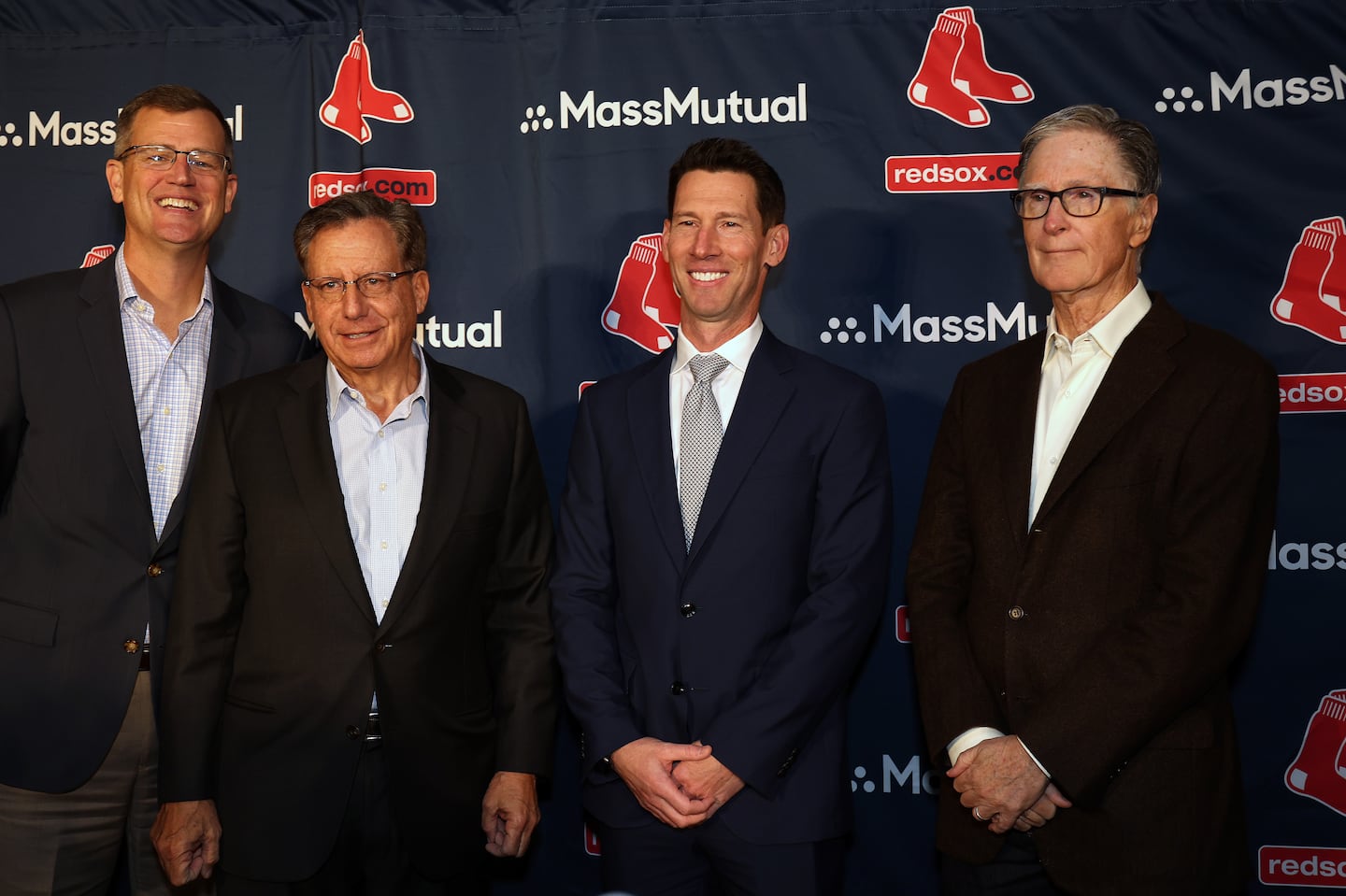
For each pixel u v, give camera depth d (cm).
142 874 215
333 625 193
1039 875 179
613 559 208
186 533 201
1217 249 251
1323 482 247
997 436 192
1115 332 184
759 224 207
